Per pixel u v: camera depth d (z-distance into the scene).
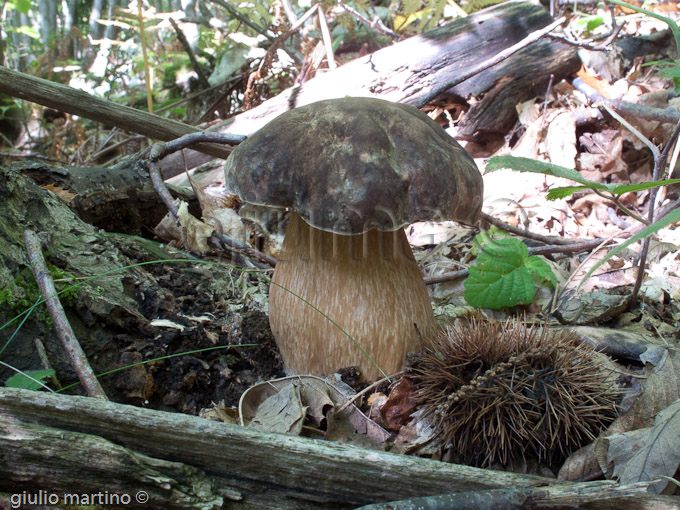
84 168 0.37
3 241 0.23
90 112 0.38
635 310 0.31
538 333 0.23
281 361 0.26
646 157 0.48
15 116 0.79
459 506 0.15
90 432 0.15
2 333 0.21
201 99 0.71
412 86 0.52
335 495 0.17
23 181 0.27
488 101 0.52
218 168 0.52
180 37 0.69
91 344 0.23
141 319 0.25
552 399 0.20
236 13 0.65
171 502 0.15
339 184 0.20
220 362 0.25
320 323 0.24
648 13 0.25
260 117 0.53
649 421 0.20
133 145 0.67
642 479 0.18
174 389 0.24
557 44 0.52
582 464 0.20
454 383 0.21
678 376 0.22
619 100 0.48
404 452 0.21
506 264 0.29
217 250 0.34
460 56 0.52
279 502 0.16
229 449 0.16
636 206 0.45
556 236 0.40
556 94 0.53
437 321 0.31
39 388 0.19
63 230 0.27
